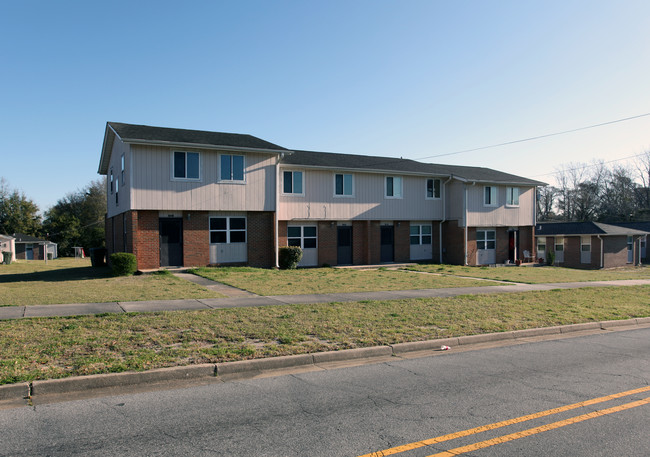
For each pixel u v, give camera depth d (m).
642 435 4.73
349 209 26.11
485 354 8.31
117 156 23.59
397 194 27.77
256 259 22.91
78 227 68.25
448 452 4.29
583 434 4.75
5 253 44.31
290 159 24.98
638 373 7.11
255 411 5.29
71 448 4.26
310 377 6.71
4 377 5.85
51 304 11.23
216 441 4.46
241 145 21.53
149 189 19.83
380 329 9.41
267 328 9.09
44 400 5.54
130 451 4.21
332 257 26.05
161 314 10.09
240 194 21.83
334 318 10.27
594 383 6.56
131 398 5.68
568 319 11.38
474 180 28.09
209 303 11.86
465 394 6.00
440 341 8.80
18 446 4.28
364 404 5.57
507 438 4.62
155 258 20.38
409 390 6.15
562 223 37.50
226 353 7.31
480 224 29.05
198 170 20.91
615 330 11.06
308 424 4.92
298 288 15.59
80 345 7.46
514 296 14.84
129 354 7.07
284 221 24.38
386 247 28.05
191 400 5.64
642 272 29.83
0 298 12.18
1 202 71.50
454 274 22.58
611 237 33.66
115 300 12.05
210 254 21.86
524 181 30.95
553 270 27.34
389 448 4.36
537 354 8.36
